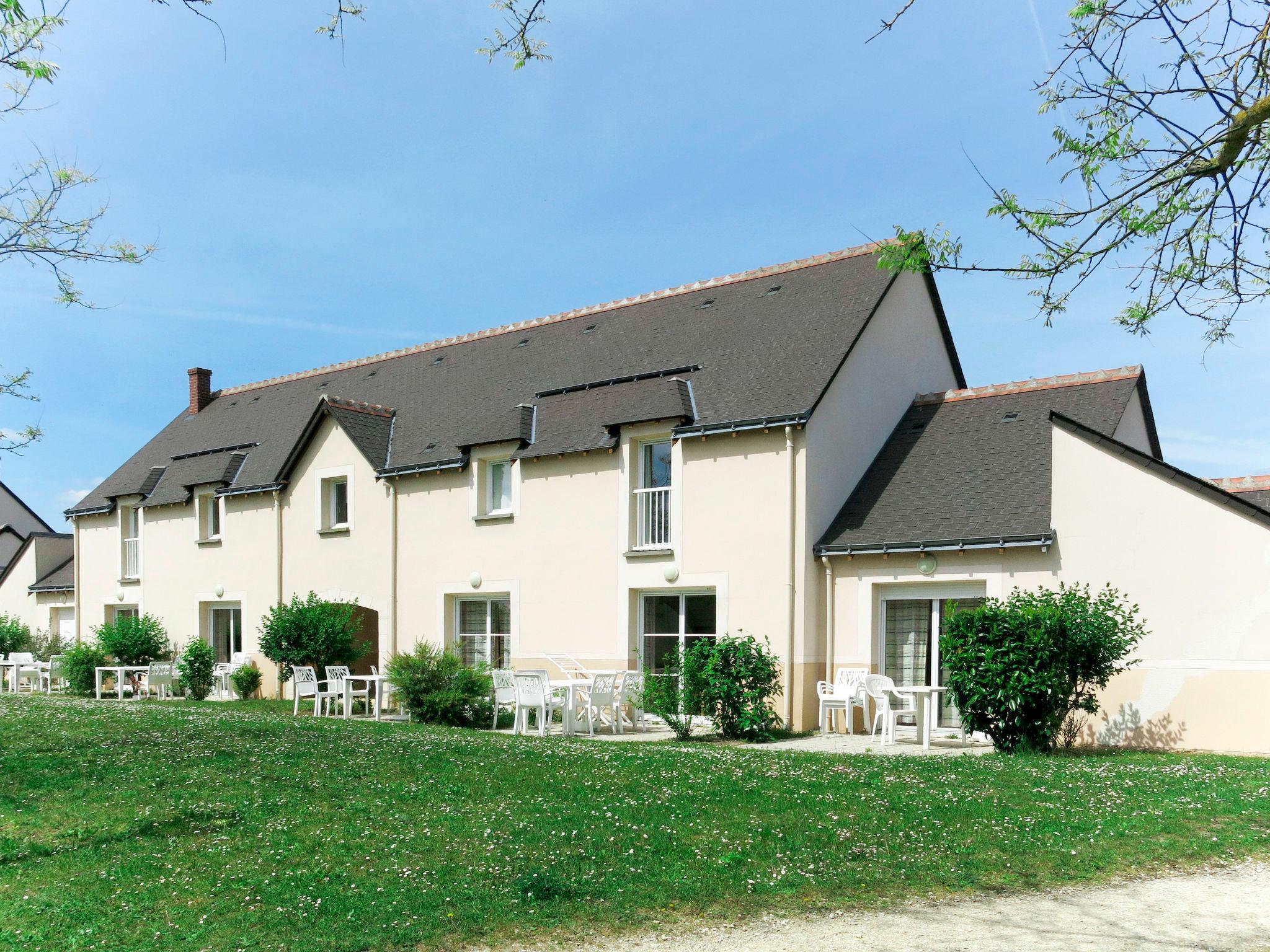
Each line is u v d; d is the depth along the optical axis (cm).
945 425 1945
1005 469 1756
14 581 3653
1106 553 1528
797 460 1728
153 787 1095
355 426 2375
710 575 1798
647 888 736
